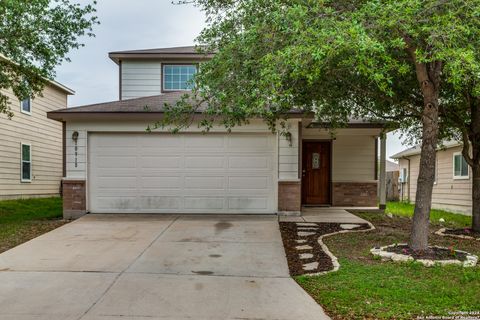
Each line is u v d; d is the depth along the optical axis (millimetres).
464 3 4969
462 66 4742
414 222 6449
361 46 4461
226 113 6773
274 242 7406
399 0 5176
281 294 4707
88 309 4207
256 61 5676
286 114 8828
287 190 10234
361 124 11344
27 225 9164
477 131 8531
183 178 10328
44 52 9508
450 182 15367
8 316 4020
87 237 7742
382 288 4727
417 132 10094
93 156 10305
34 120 16438
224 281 5199
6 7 8273
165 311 4172
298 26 4938
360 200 13266
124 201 10305
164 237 7750
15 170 15148
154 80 14133
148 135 10320
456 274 5230
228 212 10312
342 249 6844
